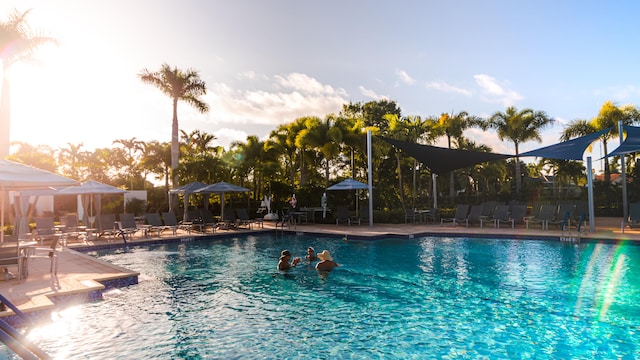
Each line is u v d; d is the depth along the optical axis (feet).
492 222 62.34
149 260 39.11
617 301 23.54
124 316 21.72
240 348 17.46
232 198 90.33
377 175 103.76
